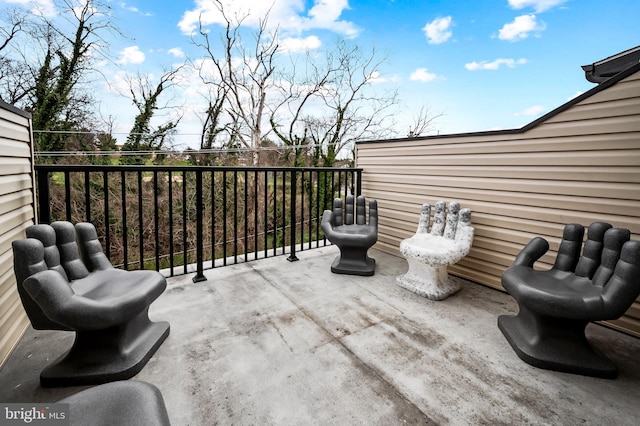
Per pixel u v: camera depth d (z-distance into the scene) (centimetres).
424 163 329
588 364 157
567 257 191
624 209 201
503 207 264
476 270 286
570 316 154
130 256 837
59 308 126
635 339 194
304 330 197
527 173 248
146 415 83
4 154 169
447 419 129
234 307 228
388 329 200
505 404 138
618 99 199
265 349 176
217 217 909
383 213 383
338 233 293
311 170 358
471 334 195
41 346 176
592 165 213
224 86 1148
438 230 289
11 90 751
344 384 149
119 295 152
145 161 970
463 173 293
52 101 796
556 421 129
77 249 166
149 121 977
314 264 330
